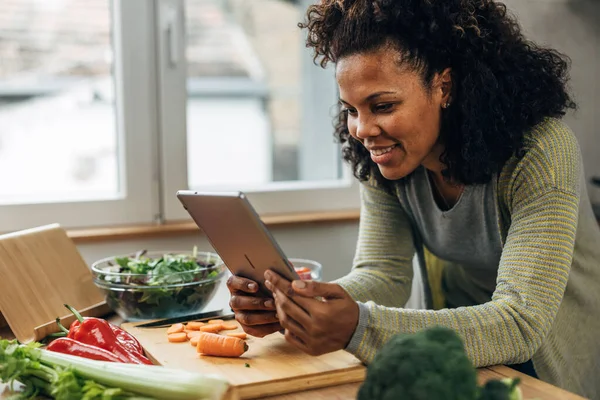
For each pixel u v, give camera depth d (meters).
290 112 5.32
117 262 1.54
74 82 2.93
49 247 1.54
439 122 1.24
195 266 1.54
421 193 1.43
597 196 2.52
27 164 3.40
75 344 1.15
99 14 2.17
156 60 2.13
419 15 1.16
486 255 1.42
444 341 0.79
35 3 2.34
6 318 1.35
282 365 1.14
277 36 5.20
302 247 2.22
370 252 1.50
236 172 5.36
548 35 2.42
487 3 1.26
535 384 1.07
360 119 1.19
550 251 1.15
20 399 1.05
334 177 2.47
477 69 1.19
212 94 5.26
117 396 0.99
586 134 2.51
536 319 1.12
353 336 1.09
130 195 2.13
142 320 1.47
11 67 2.38
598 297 1.46
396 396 0.75
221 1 5.04
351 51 1.16
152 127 2.14
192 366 1.14
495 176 1.27
